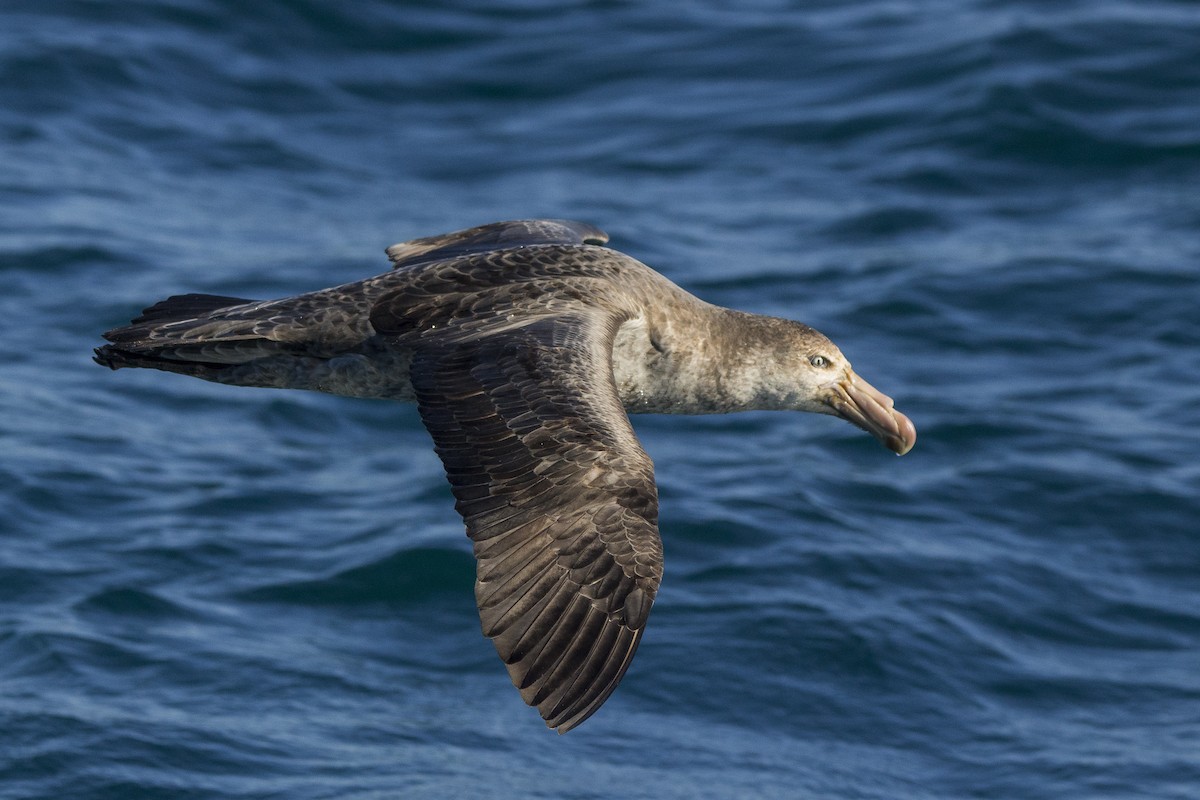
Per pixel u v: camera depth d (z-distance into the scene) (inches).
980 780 497.7
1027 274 832.3
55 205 876.6
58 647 528.7
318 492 644.1
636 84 1074.1
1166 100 1005.8
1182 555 615.8
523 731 510.3
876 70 1058.1
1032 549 615.5
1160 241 869.8
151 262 825.5
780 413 721.0
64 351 741.3
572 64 1096.2
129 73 1019.3
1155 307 802.2
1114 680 547.2
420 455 684.1
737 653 542.6
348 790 474.9
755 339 432.1
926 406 715.4
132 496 626.8
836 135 1000.9
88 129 968.3
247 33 1080.8
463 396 327.3
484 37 1120.2
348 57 1086.4
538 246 395.9
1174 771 499.5
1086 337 785.6
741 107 1040.8
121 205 888.3
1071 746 512.4
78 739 486.0
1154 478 657.6
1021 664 552.4
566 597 304.0
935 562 600.1
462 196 939.3
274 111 1021.8
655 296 406.0
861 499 642.8
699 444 689.0
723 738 509.4
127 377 726.5
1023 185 943.7
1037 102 997.8
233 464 661.3
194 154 962.1
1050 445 684.7
